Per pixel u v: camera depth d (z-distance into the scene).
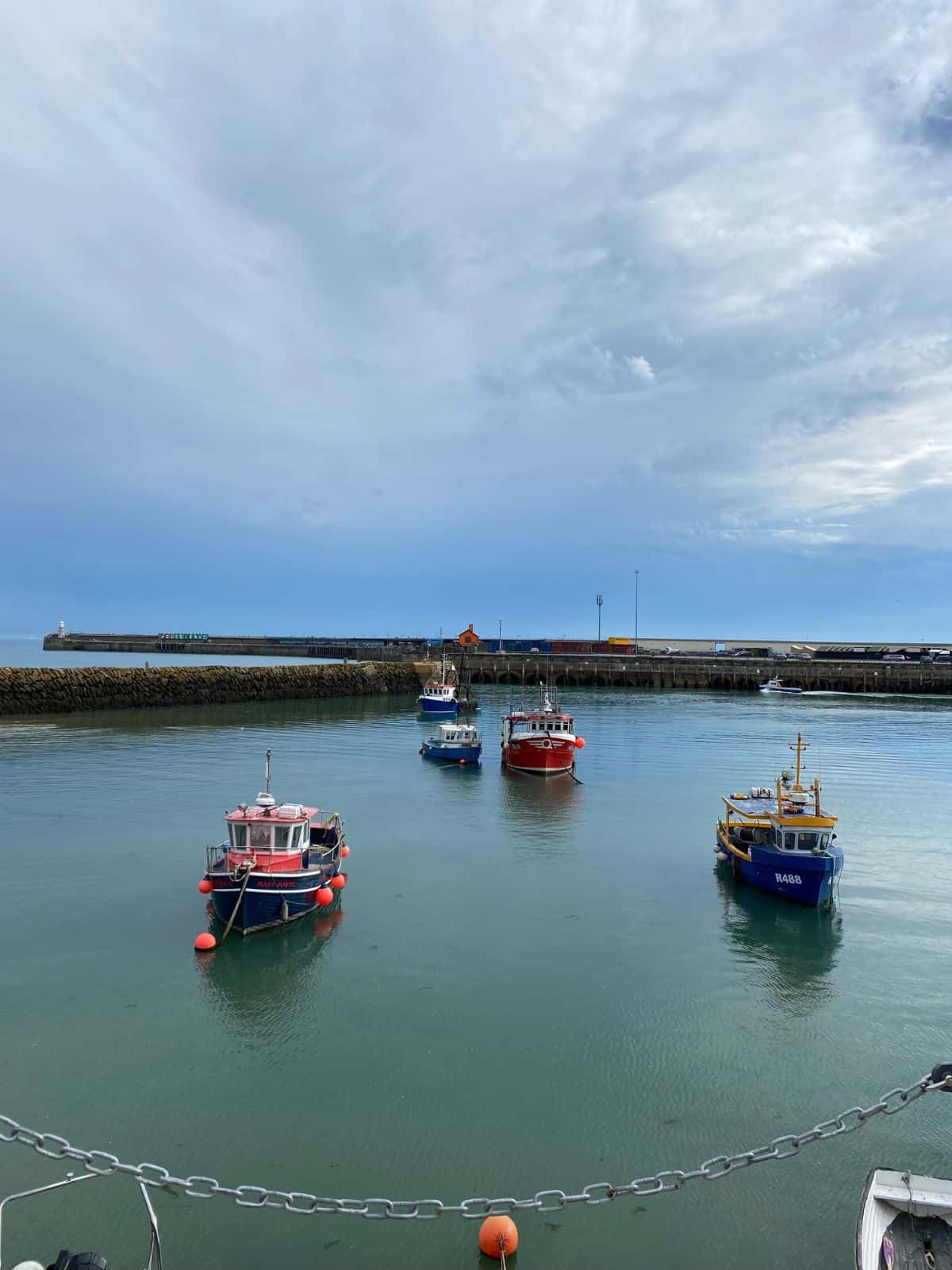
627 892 22.17
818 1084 13.05
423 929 19.34
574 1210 10.24
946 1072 7.73
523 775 39.25
